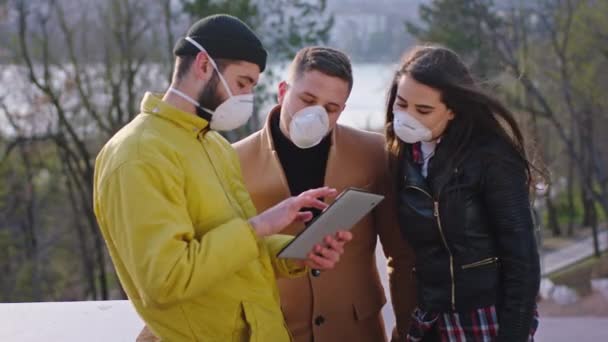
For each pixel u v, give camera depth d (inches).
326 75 104.3
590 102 973.2
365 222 117.6
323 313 115.1
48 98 803.4
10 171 873.5
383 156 118.6
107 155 85.7
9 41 812.6
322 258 96.7
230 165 98.5
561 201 1318.9
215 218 88.6
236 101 88.8
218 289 89.4
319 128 104.3
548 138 1022.4
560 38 977.5
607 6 935.0
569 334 198.1
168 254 80.7
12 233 895.7
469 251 96.4
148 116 87.8
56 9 805.2
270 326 92.2
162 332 90.6
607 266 955.3
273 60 679.1
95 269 960.3
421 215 98.9
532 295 93.9
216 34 87.4
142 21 813.9
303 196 89.4
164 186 83.2
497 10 938.1
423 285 102.2
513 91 751.7
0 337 147.5
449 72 97.0
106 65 828.0
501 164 94.7
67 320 154.9
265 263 96.2
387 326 148.4
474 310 97.4
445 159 97.1
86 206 844.0
